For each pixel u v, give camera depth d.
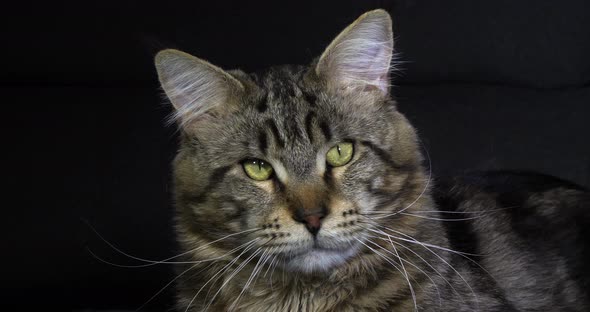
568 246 0.50
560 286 0.48
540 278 0.47
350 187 0.40
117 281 0.59
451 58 0.65
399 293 0.41
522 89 0.65
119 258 0.59
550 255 0.49
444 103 0.64
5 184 0.60
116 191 0.60
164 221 0.59
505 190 0.52
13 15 0.65
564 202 0.52
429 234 0.43
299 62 0.64
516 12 0.65
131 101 0.64
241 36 0.65
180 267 0.45
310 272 0.41
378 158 0.41
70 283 0.59
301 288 0.42
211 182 0.42
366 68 0.44
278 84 0.43
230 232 0.41
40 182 0.60
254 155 0.41
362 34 0.43
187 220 0.43
